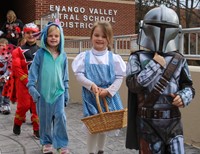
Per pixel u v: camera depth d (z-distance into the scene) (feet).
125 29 52.21
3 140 16.46
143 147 8.57
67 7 47.44
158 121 8.35
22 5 51.55
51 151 14.03
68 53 33.55
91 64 12.10
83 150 14.75
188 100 8.31
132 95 8.96
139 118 8.64
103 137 12.67
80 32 48.24
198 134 15.12
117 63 12.29
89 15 49.03
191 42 17.26
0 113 23.04
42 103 13.44
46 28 13.56
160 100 8.34
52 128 13.78
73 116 21.85
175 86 8.35
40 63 13.57
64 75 13.94
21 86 16.42
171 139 8.41
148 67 8.13
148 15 8.34
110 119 10.96
